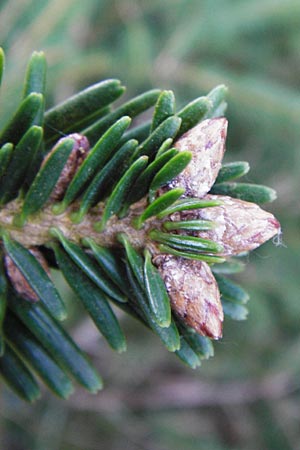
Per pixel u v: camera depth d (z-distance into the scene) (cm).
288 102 24
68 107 11
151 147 10
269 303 27
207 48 27
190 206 10
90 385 11
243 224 10
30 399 11
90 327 26
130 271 10
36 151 10
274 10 25
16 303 11
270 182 29
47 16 22
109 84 11
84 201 11
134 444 27
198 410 29
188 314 10
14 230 11
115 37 27
